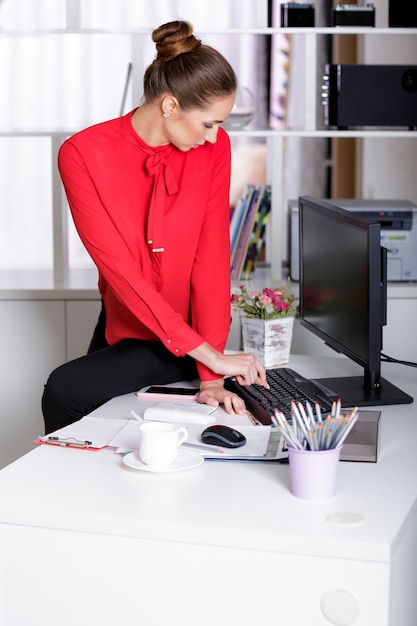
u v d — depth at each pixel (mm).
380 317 1999
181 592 1417
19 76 4723
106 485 1556
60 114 4754
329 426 1500
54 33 3303
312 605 1363
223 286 2293
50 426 2238
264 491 1527
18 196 4770
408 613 1510
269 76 4836
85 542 1444
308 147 5059
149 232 2164
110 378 2199
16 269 4031
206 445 1726
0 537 1477
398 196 4305
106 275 2178
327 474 1478
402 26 3391
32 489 1539
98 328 2686
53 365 3414
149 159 2139
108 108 4738
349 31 3301
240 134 3381
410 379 2299
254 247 3588
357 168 5023
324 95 3516
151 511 1442
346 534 1353
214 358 2127
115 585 1446
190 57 1999
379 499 1489
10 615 1500
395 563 1367
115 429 1862
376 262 1941
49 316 3389
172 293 2307
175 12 4684
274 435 1791
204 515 1427
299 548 1348
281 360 2447
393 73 3420
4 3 4688
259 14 3463
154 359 2260
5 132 3410
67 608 1473
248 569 1380
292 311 2443
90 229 2168
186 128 2049
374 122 3443
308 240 2416
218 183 2273
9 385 3439
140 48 3389
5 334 3406
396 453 1722
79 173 2145
